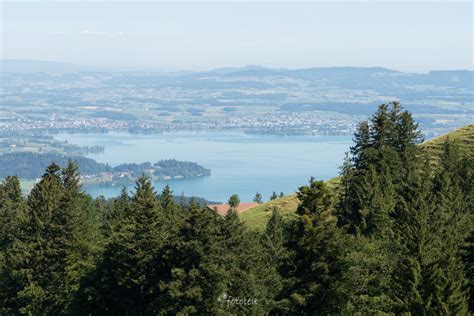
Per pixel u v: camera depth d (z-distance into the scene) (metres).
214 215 70.94
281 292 55.88
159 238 64.81
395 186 81.56
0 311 75.19
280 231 73.75
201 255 57.78
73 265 74.50
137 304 64.94
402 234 61.47
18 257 74.56
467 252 58.41
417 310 48.84
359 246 57.22
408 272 50.84
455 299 48.56
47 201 78.75
